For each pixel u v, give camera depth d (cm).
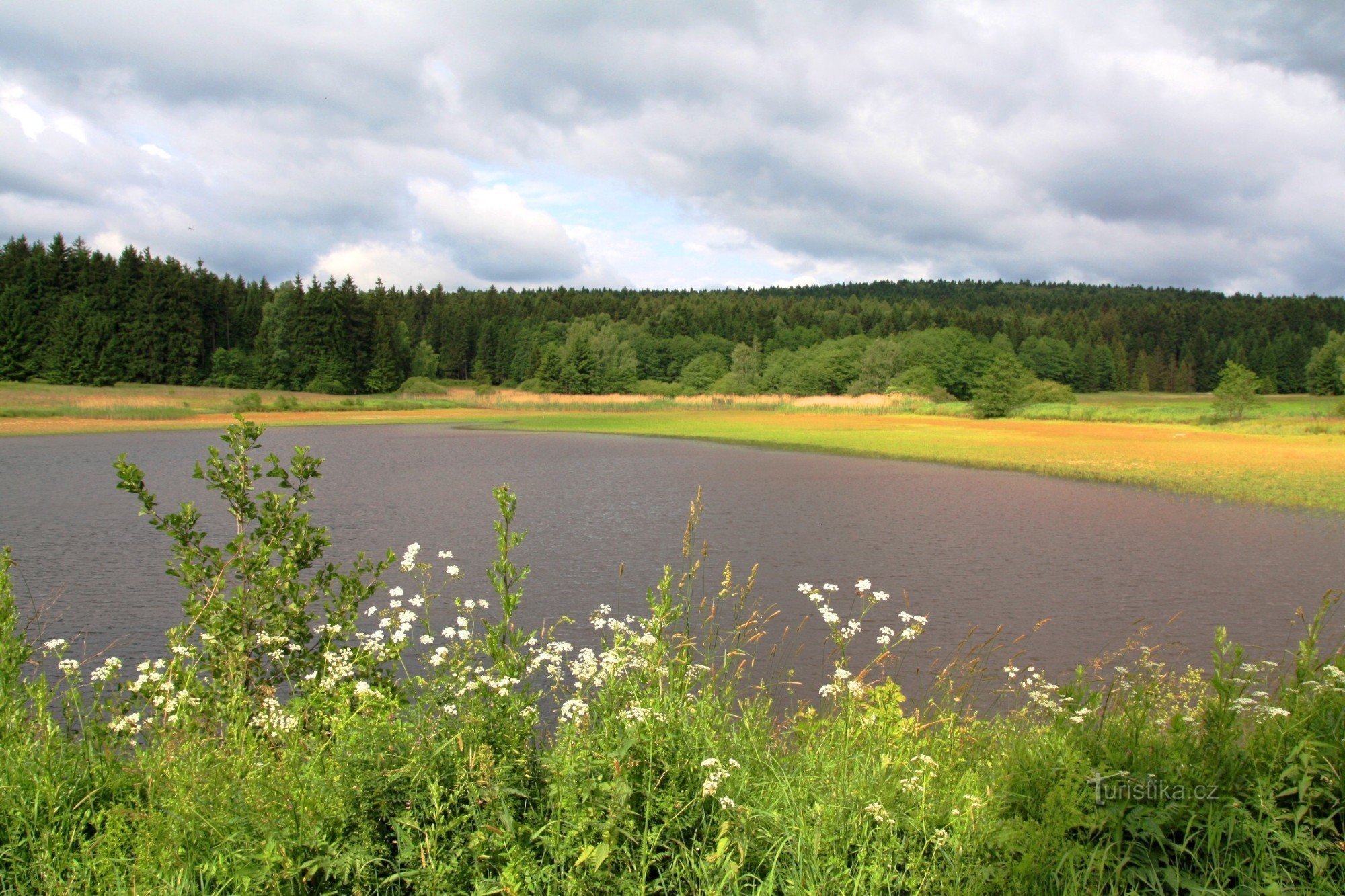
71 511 2331
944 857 333
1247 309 17362
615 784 331
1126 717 446
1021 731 564
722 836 324
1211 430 6072
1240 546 1852
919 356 12694
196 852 332
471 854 318
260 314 13188
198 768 380
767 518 2261
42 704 446
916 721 502
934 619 1225
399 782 338
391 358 12469
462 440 5534
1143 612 1277
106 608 1273
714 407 10162
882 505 2516
